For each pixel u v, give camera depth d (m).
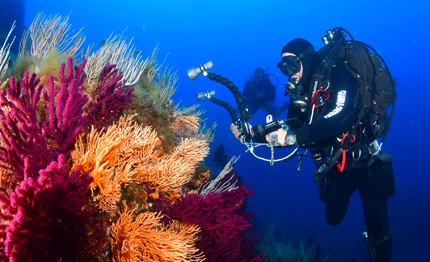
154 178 1.95
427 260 11.87
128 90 2.24
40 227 1.19
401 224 15.70
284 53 3.16
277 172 20.11
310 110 2.95
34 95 1.45
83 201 1.35
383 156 3.25
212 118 34.00
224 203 2.16
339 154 2.86
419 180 28.39
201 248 2.08
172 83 3.89
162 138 2.90
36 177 1.37
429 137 45.59
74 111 1.63
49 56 2.52
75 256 1.38
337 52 2.99
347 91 2.72
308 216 14.67
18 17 15.63
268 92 12.16
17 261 1.08
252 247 2.62
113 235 1.55
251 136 2.72
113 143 1.60
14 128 1.31
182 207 2.01
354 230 13.59
